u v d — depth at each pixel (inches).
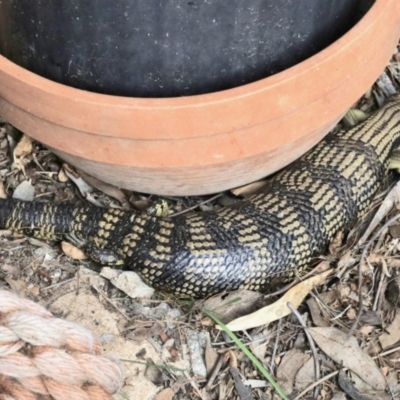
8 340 39.6
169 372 47.3
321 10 44.9
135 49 44.2
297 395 47.4
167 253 49.1
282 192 50.8
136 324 47.9
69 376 40.1
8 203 49.6
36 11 44.5
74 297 48.1
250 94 43.4
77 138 44.6
